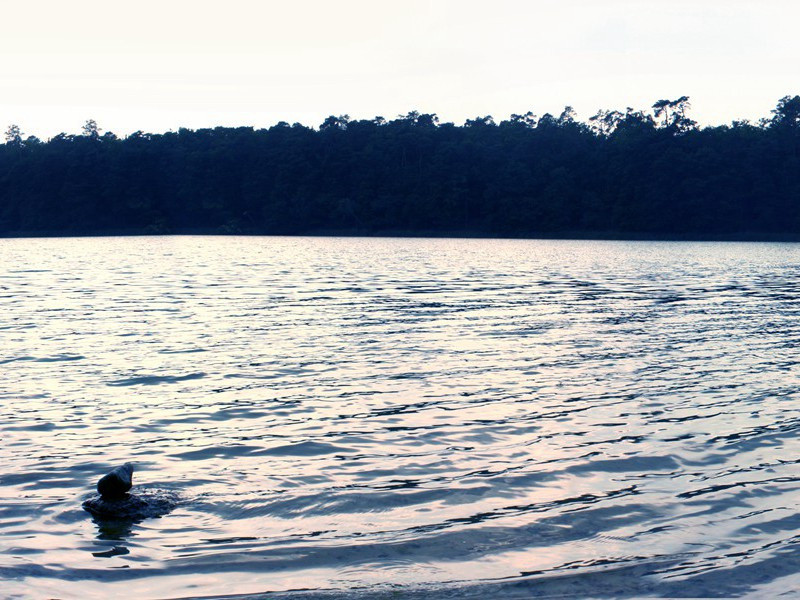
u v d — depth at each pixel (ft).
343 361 59.06
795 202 513.04
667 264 224.74
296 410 43.57
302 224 578.66
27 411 43.11
